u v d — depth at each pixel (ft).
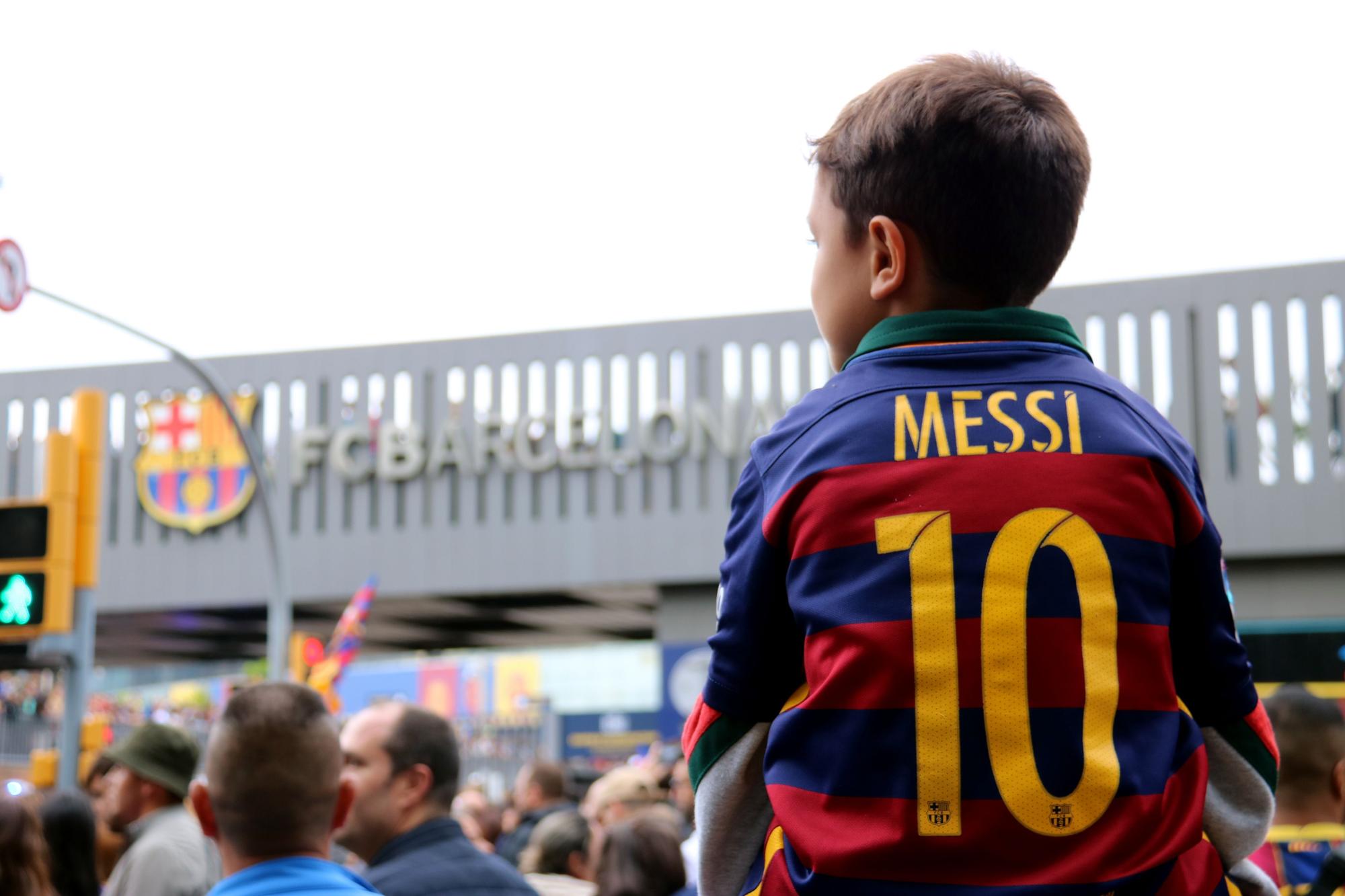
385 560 101.81
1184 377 91.91
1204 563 4.66
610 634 127.54
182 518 103.76
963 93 4.94
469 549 100.94
